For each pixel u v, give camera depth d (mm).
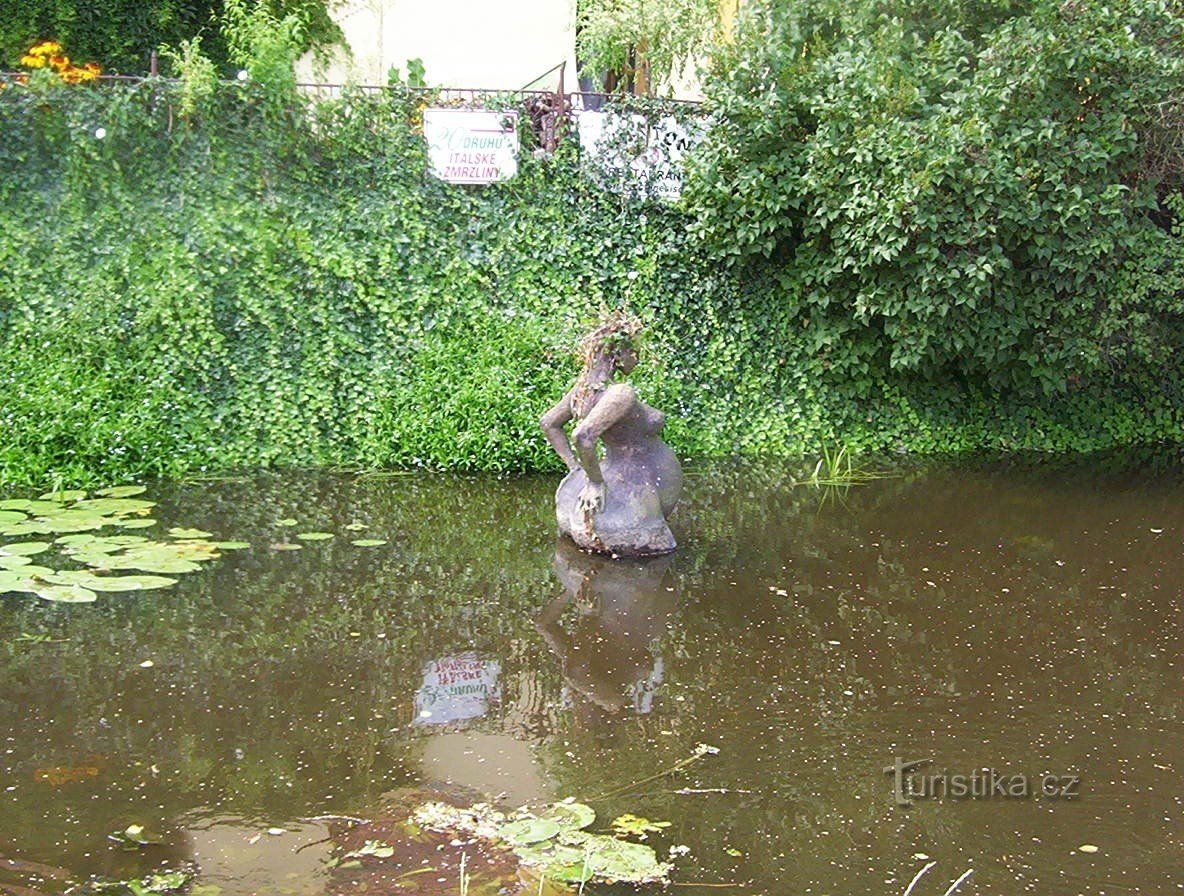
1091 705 5957
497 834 4605
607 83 14641
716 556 8102
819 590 7492
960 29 10859
